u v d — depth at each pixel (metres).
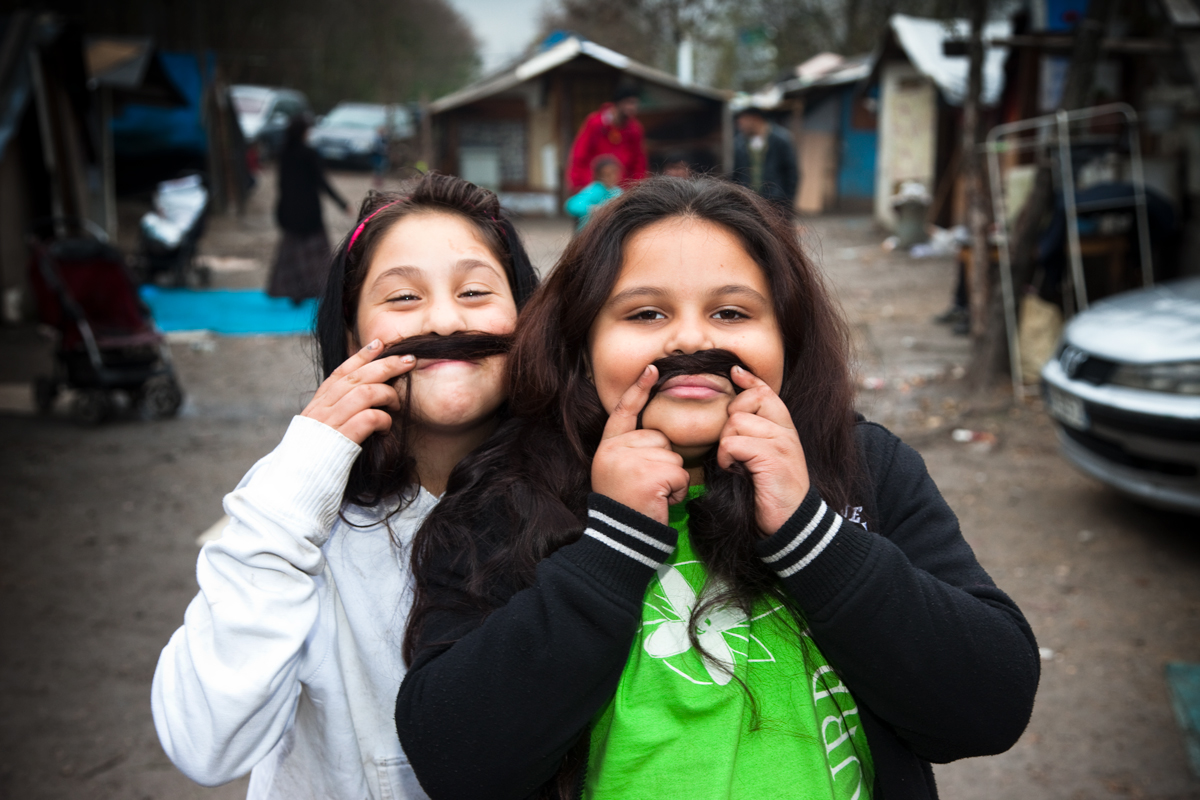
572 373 1.09
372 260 1.16
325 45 40.75
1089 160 7.14
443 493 1.20
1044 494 4.95
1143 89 8.41
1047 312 6.79
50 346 8.91
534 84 20.39
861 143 19.98
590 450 1.10
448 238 1.15
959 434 5.90
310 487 1.03
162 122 14.14
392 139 26.89
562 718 0.95
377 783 1.16
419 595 1.08
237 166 19.83
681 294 1.01
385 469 1.11
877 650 0.96
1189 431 3.79
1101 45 6.59
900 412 6.33
